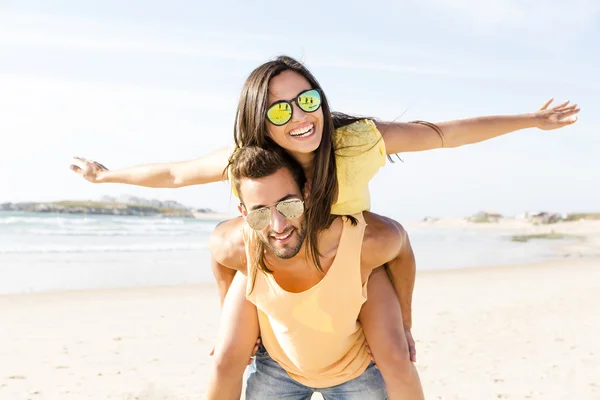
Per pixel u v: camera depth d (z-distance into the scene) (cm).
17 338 880
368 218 334
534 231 5303
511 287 1488
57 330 941
